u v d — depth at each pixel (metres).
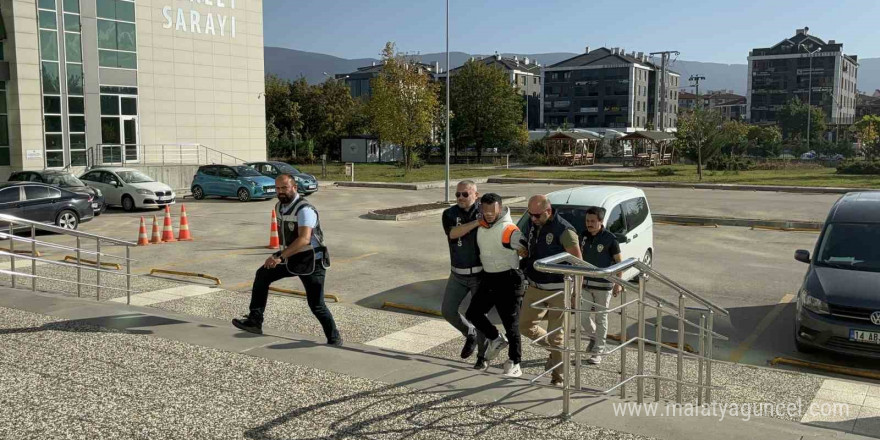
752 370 7.44
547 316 6.63
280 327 9.02
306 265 6.93
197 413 5.01
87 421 4.86
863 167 42.88
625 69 123.19
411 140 50.12
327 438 4.57
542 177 42.22
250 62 41.94
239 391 5.47
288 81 77.75
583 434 4.60
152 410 5.07
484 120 67.69
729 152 67.19
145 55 36.06
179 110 38.03
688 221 21.59
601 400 5.25
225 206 26.62
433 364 6.26
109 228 20.11
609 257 7.39
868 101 174.00
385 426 4.76
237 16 40.88
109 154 34.44
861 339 7.71
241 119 41.66
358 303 11.00
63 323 7.66
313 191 31.22
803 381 7.00
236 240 17.59
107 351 6.59
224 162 40.69
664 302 5.80
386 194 32.00
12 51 30.77
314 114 74.12
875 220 9.25
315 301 7.06
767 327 9.69
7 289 9.62
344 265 14.18
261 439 4.56
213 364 6.18
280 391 5.46
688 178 40.72
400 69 50.16
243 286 12.02
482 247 6.40
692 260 14.98
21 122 30.92
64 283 11.73
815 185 33.78
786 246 16.92
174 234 18.83
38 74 31.41
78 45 32.97
